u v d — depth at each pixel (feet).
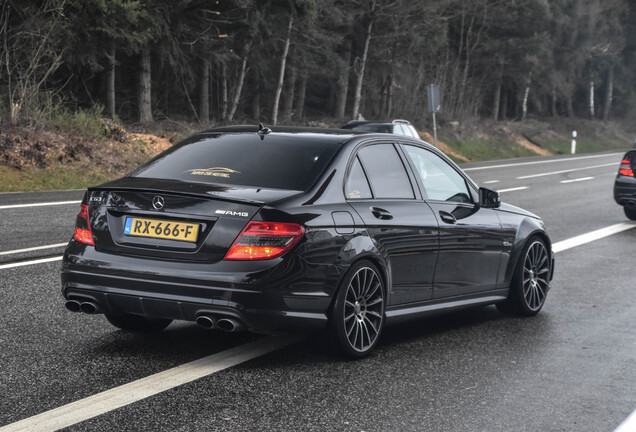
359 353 17.46
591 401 15.11
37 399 14.14
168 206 16.24
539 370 17.15
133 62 92.38
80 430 12.67
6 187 50.83
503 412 14.32
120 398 14.30
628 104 223.92
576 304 24.40
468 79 153.38
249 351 17.78
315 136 18.70
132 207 16.53
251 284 15.53
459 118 139.54
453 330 20.81
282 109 127.03
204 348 17.90
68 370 15.90
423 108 133.39
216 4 84.58
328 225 16.61
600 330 21.08
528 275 23.00
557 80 176.65
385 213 18.15
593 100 219.82
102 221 16.80
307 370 16.48
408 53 130.41
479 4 153.89
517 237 22.47
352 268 17.10
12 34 65.00
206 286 15.61
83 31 71.26
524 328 21.22
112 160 62.39
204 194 16.02
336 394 14.98
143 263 16.14
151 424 13.04
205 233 15.94
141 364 16.49
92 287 16.52
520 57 162.09
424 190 19.88
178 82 101.96
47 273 25.41
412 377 16.30
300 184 16.99
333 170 17.51
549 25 173.06
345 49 124.36
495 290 21.98
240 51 97.91
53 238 32.14
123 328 19.15
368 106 133.08
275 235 15.76
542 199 58.08
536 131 154.71
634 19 218.18
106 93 84.07
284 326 16.06
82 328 19.24
